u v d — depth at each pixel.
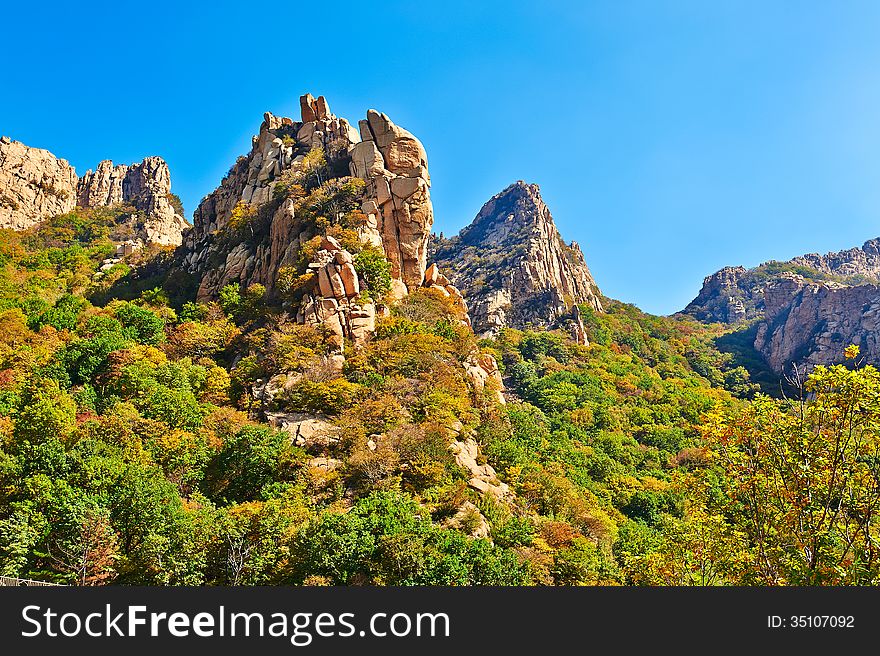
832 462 24.08
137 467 49.34
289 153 118.12
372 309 83.62
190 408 64.94
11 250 144.88
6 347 74.38
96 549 41.78
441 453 59.22
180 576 40.81
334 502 52.16
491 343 153.38
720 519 27.88
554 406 119.81
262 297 91.12
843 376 23.72
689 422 121.38
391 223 99.94
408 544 41.72
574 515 63.84
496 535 51.38
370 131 108.00
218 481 55.09
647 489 83.12
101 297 118.62
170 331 87.12
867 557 23.41
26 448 49.44
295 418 65.25
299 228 97.75
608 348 179.88
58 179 198.00
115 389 67.12
